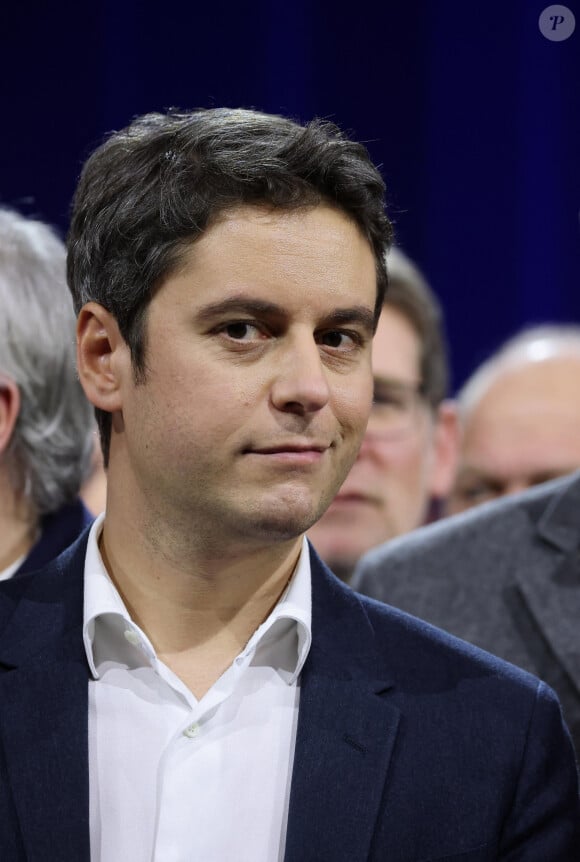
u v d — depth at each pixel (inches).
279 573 109.3
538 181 239.0
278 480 98.9
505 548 162.9
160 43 240.1
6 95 241.9
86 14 240.4
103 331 106.4
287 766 105.6
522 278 240.1
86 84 241.3
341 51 239.6
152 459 101.7
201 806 103.0
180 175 101.1
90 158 110.8
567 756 112.4
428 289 215.5
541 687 113.5
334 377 102.0
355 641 111.7
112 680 107.7
